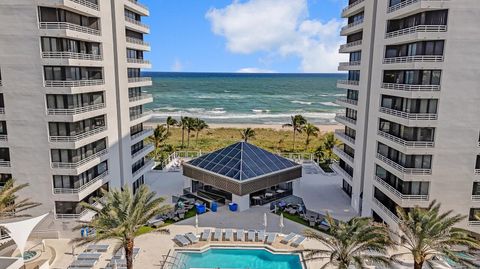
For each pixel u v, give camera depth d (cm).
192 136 8856
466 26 2808
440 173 3066
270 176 4297
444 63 2869
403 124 3053
